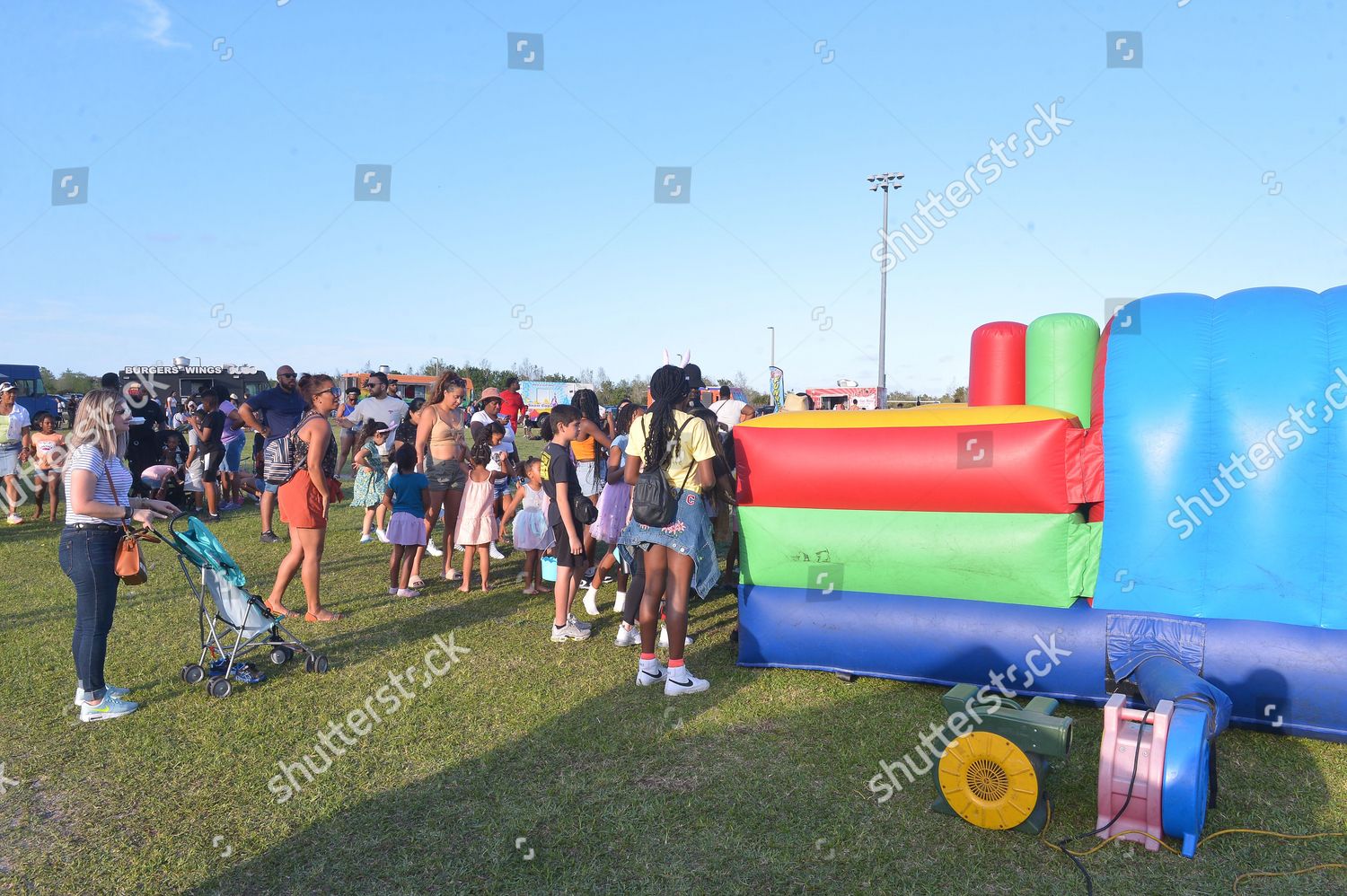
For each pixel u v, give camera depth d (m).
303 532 6.18
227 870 3.09
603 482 7.15
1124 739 3.21
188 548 4.77
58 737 4.25
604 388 40.50
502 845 3.22
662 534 4.78
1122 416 4.28
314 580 6.29
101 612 4.42
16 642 5.81
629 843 3.22
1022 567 4.45
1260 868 3.00
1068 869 3.02
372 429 9.74
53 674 5.14
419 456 7.59
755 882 2.97
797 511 5.02
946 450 4.56
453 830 3.33
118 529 4.46
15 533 10.47
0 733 4.29
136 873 3.07
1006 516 4.50
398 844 3.24
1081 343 5.06
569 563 5.75
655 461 4.79
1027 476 4.38
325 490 6.25
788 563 5.05
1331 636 3.88
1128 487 4.24
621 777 3.75
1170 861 3.06
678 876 3.00
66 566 4.39
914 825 3.33
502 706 4.61
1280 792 3.52
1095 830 3.22
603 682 4.97
